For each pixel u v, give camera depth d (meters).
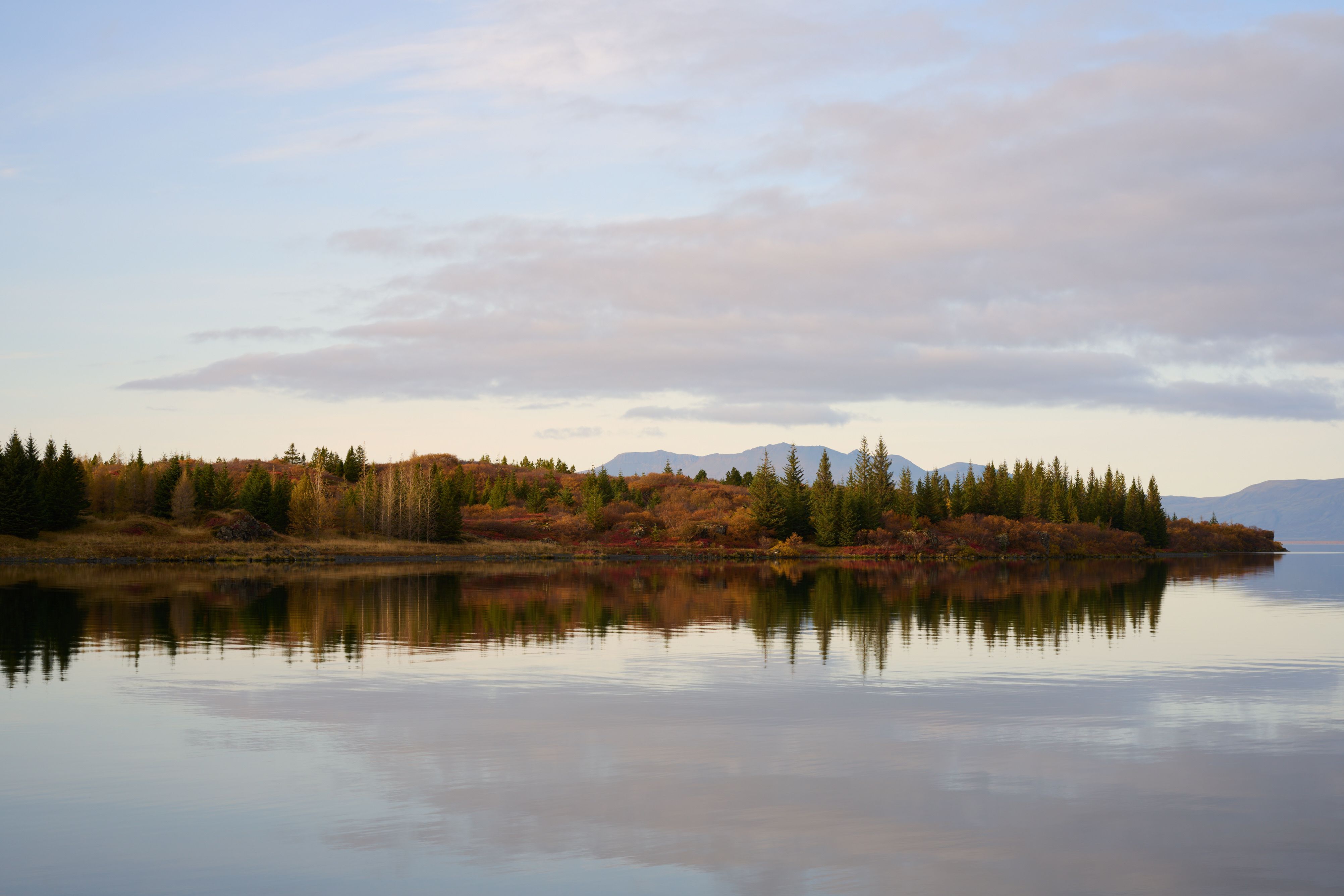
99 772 15.25
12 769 15.44
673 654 29.31
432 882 10.98
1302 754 16.70
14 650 29.19
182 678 24.23
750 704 21.08
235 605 44.84
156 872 11.25
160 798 13.93
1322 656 29.27
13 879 11.03
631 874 11.22
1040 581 75.19
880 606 47.88
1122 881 11.08
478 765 15.80
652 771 15.51
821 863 11.58
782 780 15.00
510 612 42.88
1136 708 20.80
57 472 110.25
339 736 17.81
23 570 77.31
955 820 13.16
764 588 62.78
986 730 18.55
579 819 13.12
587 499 156.38
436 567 92.94
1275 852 11.96
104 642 31.17
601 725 18.92
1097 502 182.00
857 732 18.41
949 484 182.12
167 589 55.50
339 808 13.53
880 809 13.60
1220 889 10.84
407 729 18.41
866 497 152.62
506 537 148.62
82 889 10.77
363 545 120.75
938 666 27.03
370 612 42.22
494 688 23.08
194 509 120.81
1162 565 121.56
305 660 27.59
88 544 101.56
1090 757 16.50
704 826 12.88
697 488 197.12
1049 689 23.14
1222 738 17.92
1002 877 11.16
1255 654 29.80
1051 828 12.84
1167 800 14.03
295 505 125.31
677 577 78.25
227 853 11.80
